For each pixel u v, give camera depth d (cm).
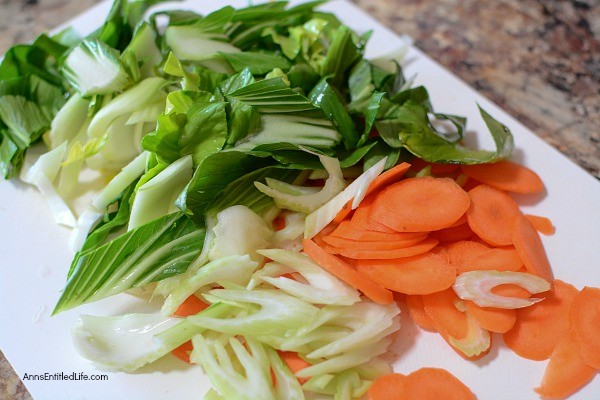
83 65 39
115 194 37
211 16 40
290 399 31
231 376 31
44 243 36
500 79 45
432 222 33
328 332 32
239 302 32
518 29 49
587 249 35
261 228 34
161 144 34
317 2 43
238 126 34
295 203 35
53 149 39
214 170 33
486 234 34
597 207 37
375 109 36
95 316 33
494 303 32
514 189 37
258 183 34
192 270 33
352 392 31
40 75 41
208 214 34
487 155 37
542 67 46
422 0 51
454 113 41
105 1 49
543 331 32
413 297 34
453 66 46
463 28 49
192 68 39
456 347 32
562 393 31
